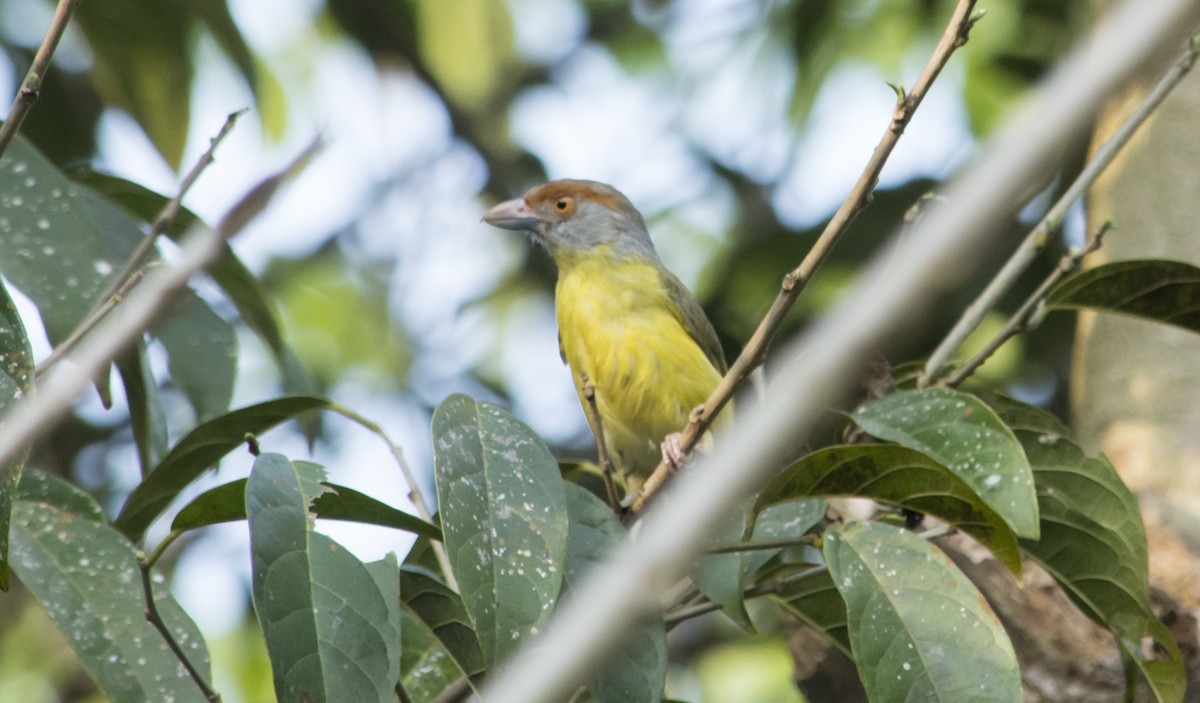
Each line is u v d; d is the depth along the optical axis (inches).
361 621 194.7
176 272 143.3
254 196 144.9
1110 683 285.1
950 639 208.7
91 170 328.5
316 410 268.4
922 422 229.9
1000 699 203.0
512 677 85.7
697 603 276.8
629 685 211.8
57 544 234.2
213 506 213.2
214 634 517.7
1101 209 359.3
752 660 532.4
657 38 637.9
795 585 261.7
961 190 78.2
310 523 201.3
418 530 224.1
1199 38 267.9
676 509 83.3
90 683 501.4
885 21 545.3
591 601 83.6
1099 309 267.4
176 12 445.1
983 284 460.4
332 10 597.6
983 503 210.5
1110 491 247.3
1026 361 488.7
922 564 216.2
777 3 560.4
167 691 224.1
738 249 508.1
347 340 609.3
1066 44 509.4
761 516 257.9
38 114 482.0
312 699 186.9
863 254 486.6
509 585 199.9
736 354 503.5
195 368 305.6
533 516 207.3
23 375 201.9
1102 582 245.9
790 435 81.9
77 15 443.2
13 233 277.0
